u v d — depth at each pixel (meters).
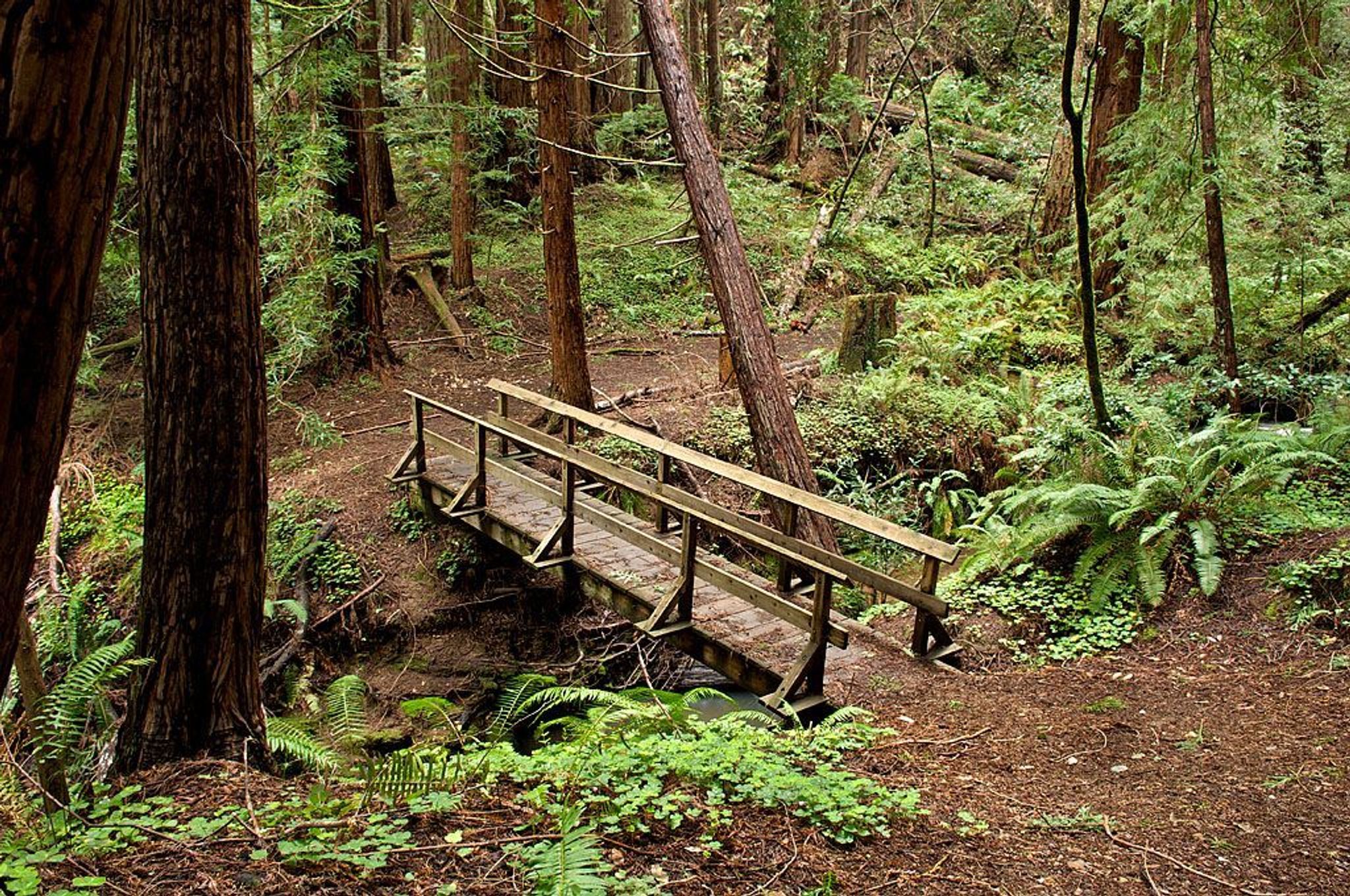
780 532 6.62
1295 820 3.51
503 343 13.90
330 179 10.32
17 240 1.38
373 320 12.74
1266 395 9.53
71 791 3.90
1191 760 4.18
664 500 6.40
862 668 5.71
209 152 3.97
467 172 14.23
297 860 2.73
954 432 10.20
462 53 13.12
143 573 4.23
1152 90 9.95
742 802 3.53
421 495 9.23
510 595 8.48
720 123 20.80
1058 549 6.92
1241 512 6.51
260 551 4.38
